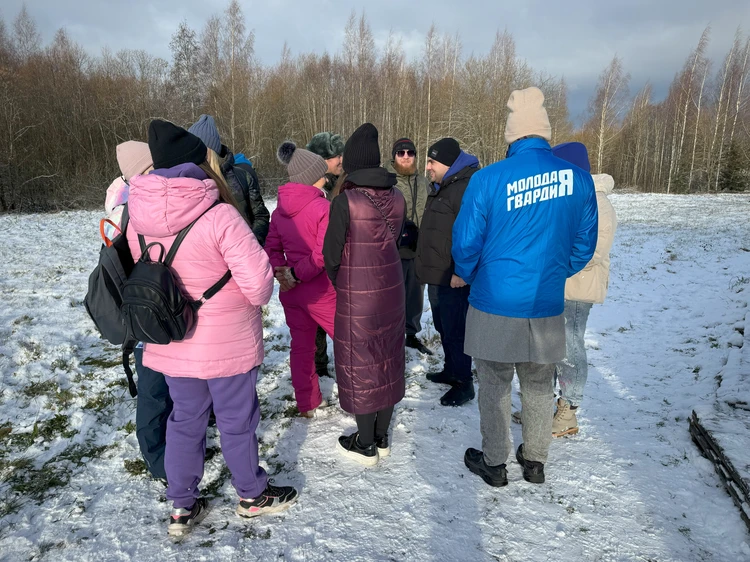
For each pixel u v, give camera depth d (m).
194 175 1.90
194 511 2.17
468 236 2.24
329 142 3.63
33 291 6.55
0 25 30.22
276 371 3.90
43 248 10.20
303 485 2.46
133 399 3.42
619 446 2.78
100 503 2.34
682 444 2.76
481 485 2.45
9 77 25.80
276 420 3.11
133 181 1.80
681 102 41.97
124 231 1.99
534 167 2.12
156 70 33.00
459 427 3.02
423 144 36.12
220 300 1.94
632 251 9.84
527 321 2.19
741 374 3.33
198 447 2.10
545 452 2.43
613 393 3.54
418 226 4.16
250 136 31.33
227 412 2.07
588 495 2.37
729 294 6.03
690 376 3.72
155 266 1.81
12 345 4.43
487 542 2.07
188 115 31.23
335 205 2.37
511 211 2.13
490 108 34.94
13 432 2.97
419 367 3.96
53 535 2.12
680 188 39.34
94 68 32.75
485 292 2.25
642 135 50.25
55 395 3.46
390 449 2.77
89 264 8.53
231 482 2.38
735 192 35.78
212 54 31.45
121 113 29.30
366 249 2.40
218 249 1.87
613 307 5.88
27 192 25.17
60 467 2.63
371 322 2.44
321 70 38.19
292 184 2.83
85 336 4.87
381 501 2.33
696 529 2.13
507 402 2.38
